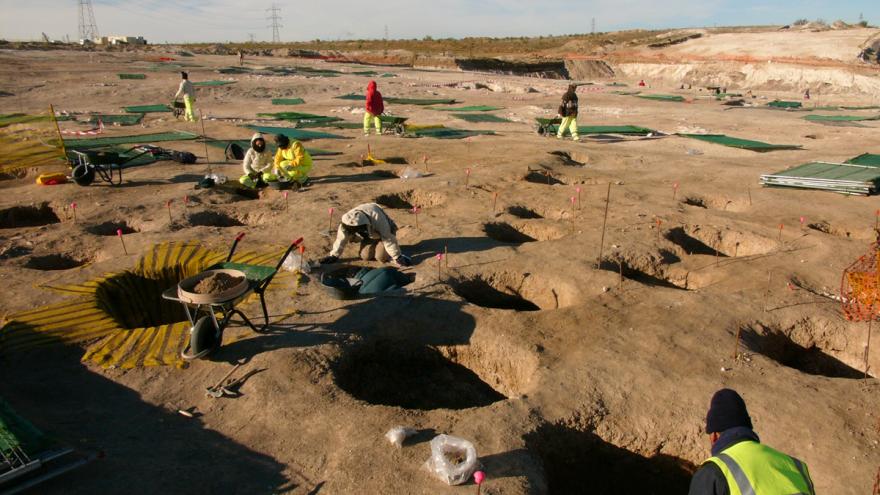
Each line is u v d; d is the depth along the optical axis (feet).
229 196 35.32
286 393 16.44
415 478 13.21
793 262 26.66
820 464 14.24
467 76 157.17
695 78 186.29
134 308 23.39
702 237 30.99
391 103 88.84
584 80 200.34
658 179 42.34
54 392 16.34
